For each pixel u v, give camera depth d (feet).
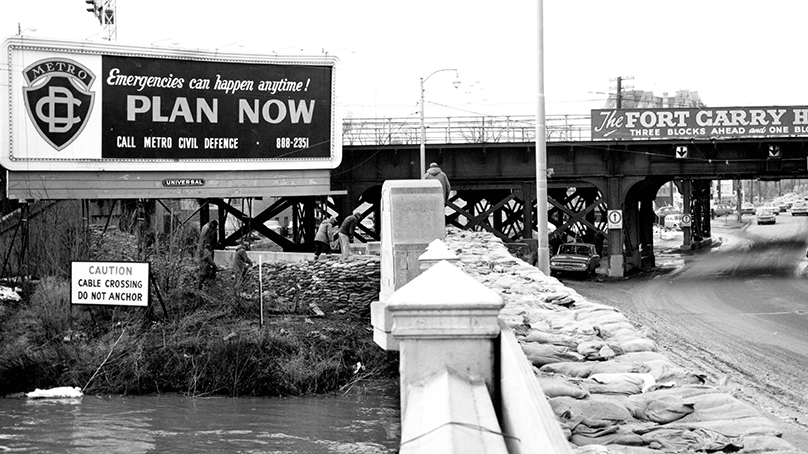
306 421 72.74
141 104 118.11
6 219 119.14
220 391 85.25
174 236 110.22
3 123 113.60
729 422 18.10
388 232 47.78
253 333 89.86
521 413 14.17
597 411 19.17
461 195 193.77
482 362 18.34
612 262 147.23
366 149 141.69
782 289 116.67
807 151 144.77
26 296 102.89
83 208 117.80
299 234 153.38
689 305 97.81
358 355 91.35
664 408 19.58
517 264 57.77
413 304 18.26
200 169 120.37
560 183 151.74
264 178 122.93
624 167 146.20
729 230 315.58
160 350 88.02
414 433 14.55
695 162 146.00
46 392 83.71
